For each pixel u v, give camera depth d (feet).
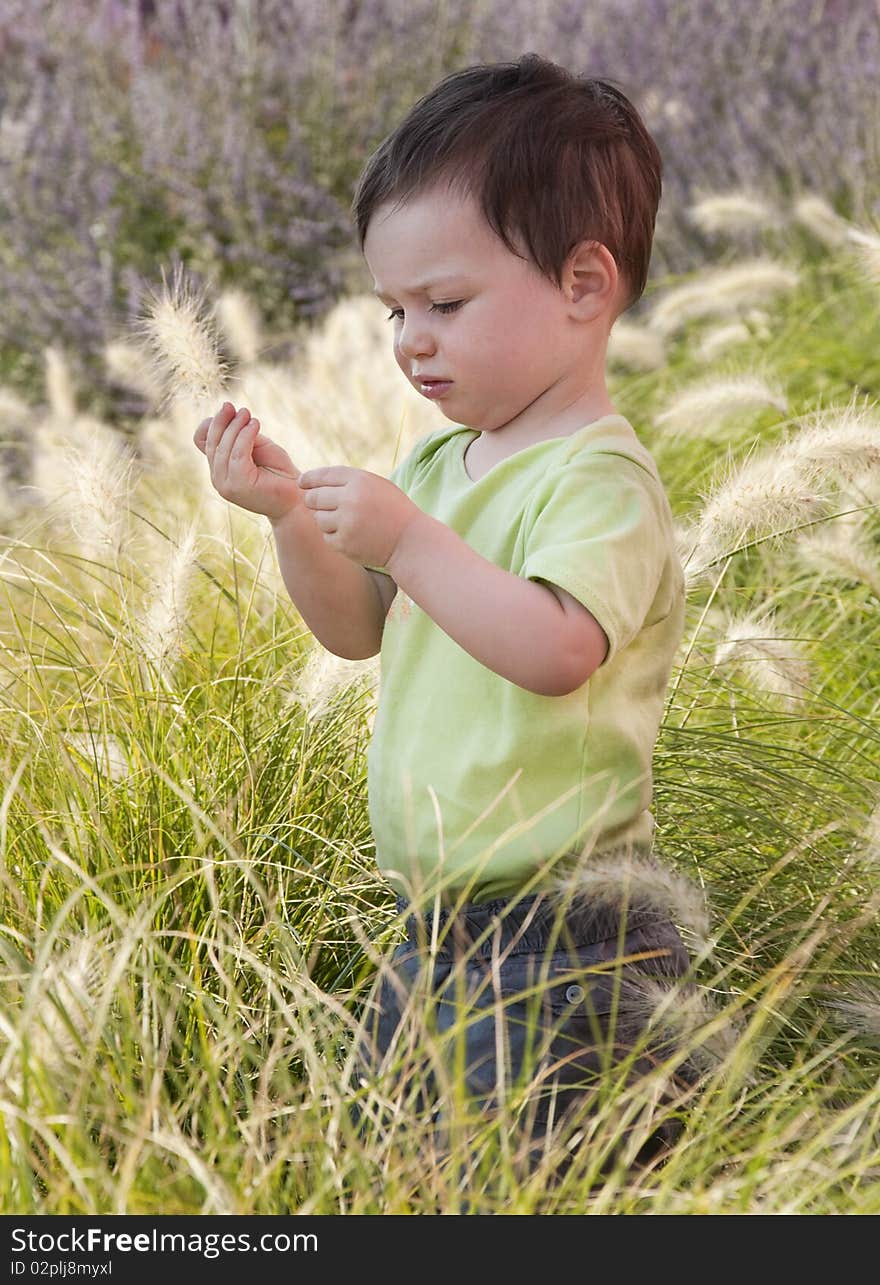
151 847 9.74
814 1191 7.21
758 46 31.60
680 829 10.87
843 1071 8.61
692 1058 8.14
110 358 16.29
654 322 17.79
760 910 10.06
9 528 16.69
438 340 8.04
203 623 14.57
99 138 33.01
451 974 8.13
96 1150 7.73
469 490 8.30
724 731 12.01
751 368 20.62
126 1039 8.00
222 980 8.43
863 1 31.17
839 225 21.45
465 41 34.40
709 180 29.35
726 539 11.08
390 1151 7.38
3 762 10.67
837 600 14.73
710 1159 7.68
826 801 10.58
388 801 8.43
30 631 13.47
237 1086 8.84
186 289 12.34
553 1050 7.89
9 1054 6.99
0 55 35.14
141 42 35.06
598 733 7.95
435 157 7.86
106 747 10.47
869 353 21.15
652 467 8.21
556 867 7.94
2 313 30.45
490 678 8.06
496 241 7.82
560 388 8.27
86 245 30.86
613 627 7.43
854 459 10.55
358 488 7.63
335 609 9.09
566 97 8.16
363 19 35.35
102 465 11.75
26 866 9.84
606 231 8.10
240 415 8.83
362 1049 8.89
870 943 9.76
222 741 10.99
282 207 31.86
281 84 34.32
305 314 30.09
